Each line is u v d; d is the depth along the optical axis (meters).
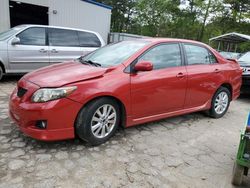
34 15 13.67
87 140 3.51
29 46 6.98
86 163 3.17
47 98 3.16
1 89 6.29
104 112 3.59
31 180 2.76
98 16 16.06
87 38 8.20
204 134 4.45
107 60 4.06
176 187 2.88
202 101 4.95
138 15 36.16
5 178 2.76
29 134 3.26
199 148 3.89
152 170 3.16
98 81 3.46
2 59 6.64
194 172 3.21
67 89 3.21
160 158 3.46
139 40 4.48
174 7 31.92
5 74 6.95
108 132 3.73
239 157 2.76
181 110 4.62
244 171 2.96
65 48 7.62
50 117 3.15
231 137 4.43
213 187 2.95
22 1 13.02
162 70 4.16
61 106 3.19
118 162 3.26
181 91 4.44
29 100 3.25
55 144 3.55
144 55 4.02
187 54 4.64
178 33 32.19
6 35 6.94
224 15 30.30
